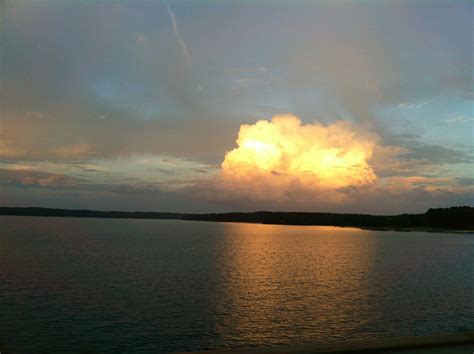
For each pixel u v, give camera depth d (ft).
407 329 76.84
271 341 69.36
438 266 184.44
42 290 106.52
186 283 122.21
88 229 570.05
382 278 140.97
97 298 98.07
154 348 64.85
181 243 316.19
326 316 85.15
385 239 461.37
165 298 99.50
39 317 80.48
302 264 183.93
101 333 71.56
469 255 248.52
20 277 127.03
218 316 83.56
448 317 85.56
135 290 108.99
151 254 216.54
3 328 73.20
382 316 85.56
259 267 168.66
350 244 350.84
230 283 124.06
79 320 79.00
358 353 15.69
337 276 144.56
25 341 66.80
